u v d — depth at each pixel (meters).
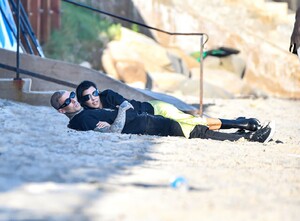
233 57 73.75
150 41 71.94
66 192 16.28
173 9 75.94
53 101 28.36
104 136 26.83
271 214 15.05
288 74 73.44
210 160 22.97
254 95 70.44
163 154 23.80
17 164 19.56
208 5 77.62
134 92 39.19
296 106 56.22
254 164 22.72
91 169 19.73
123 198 16.00
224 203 15.97
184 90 65.75
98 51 69.62
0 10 43.16
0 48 39.44
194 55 73.81
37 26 65.31
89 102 28.44
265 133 28.08
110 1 74.38
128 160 22.12
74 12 71.81
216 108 50.84
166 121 28.48
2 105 34.53
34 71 39.56
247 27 76.25
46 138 25.42
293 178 20.14
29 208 14.62
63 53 68.12
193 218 14.39
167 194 16.72
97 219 13.98
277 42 75.50
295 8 79.56
